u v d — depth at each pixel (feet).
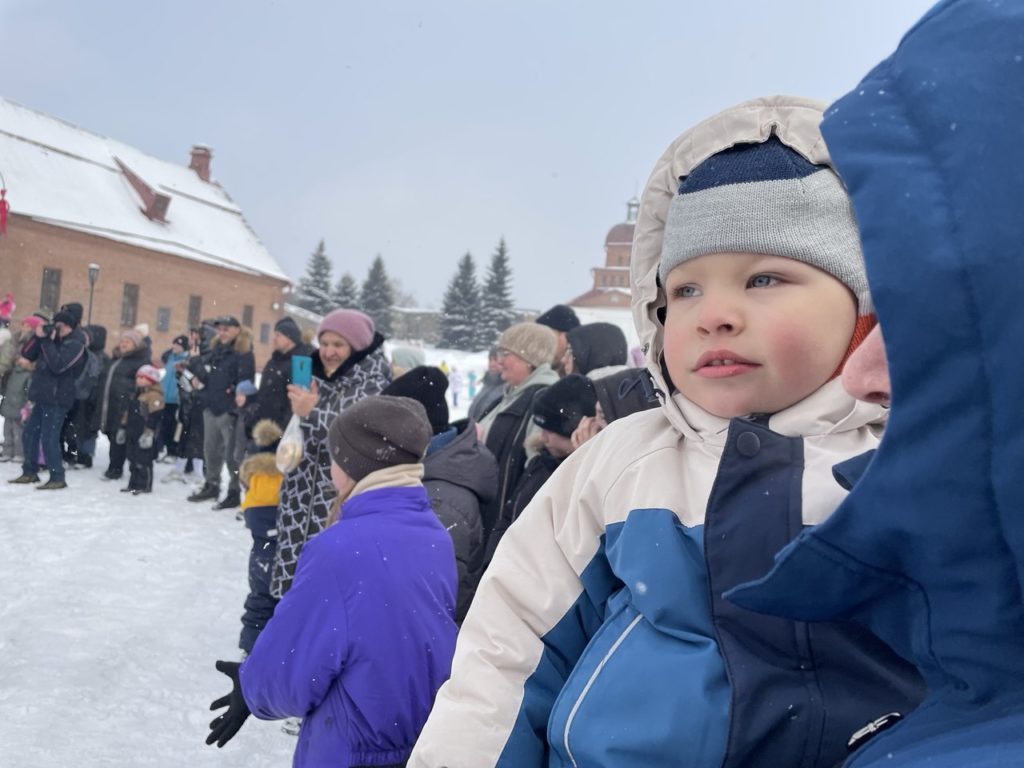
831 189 3.32
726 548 3.10
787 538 3.02
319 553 7.07
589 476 3.88
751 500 3.12
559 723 3.35
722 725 2.95
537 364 13.83
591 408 10.32
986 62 1.79
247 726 12.89
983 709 1.91
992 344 1.69
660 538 3.38
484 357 156.56
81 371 31.71
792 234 3.25
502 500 12.66
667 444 3.69
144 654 15.60
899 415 1.82
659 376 3.77
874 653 2.99
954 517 1.81
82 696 13.42
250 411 25.88
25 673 14.15
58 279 129.49
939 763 1.81
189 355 40.50
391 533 7.23
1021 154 1.70
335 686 6.93
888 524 1.95
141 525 26.68
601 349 13.83
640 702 3.11
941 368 1.75
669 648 3.18
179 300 148.56
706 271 3.41
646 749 3.03
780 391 3.29
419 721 6.93
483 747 3.65
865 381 2.42
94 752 11.55
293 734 12.71
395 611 6.94
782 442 3.15
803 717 2.90
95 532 25.23
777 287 3.29
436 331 279.90
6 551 22.22
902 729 2.10
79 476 34.83
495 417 13.37
